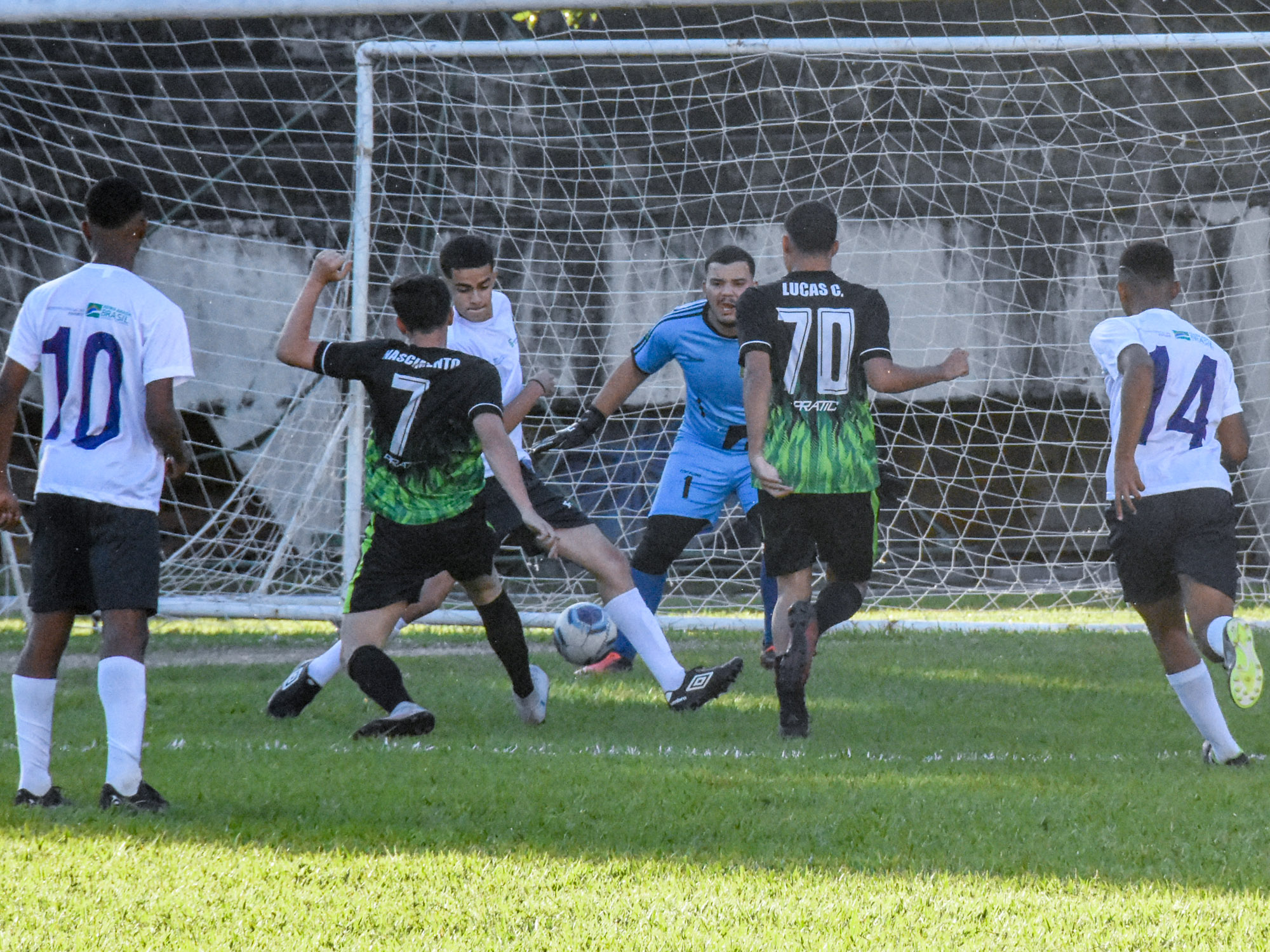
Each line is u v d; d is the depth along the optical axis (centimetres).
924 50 3064
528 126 4066
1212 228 4062
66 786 1395
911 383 1658
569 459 4062
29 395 3978
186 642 3039
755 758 1581
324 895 988
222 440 3994
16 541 3853
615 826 1200
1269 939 907
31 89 4022
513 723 1895
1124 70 4075
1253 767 1554
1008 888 1023
